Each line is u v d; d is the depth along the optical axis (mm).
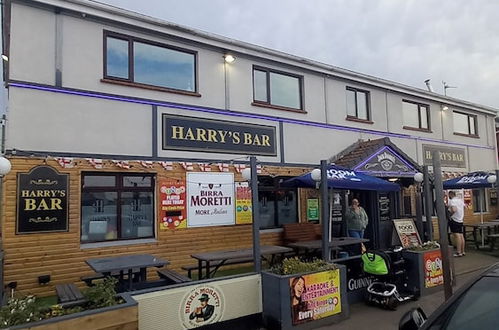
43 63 7516
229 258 6961
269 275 5543
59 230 7379
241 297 5496
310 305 5559
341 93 12312
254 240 5824
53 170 7402
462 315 2482
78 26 7949
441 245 4621
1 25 9328
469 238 14633
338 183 7125
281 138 10664
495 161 17969
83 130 7816
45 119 7430
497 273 2756
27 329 3717
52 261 7266
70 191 7551
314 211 11164
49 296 7133
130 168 8250
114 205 8234
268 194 10422
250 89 10258
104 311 4102
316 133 11469
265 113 10453
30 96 7312
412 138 14375
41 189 7270
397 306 6508
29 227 7117
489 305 2463
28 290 7012
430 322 2561
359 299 6758
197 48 9477
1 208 7344
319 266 5922
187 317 4996
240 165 9805
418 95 14633
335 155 11789
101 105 8062
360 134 12617
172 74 9156
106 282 4707
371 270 6520
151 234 8586
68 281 7375
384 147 10750
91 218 7961
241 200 9758
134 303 4289
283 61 10805
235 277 5488
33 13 7496
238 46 9930
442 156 15469
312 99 11547
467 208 16031
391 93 13906
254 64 10398
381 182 7906
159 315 4781
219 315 5273
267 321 5535
